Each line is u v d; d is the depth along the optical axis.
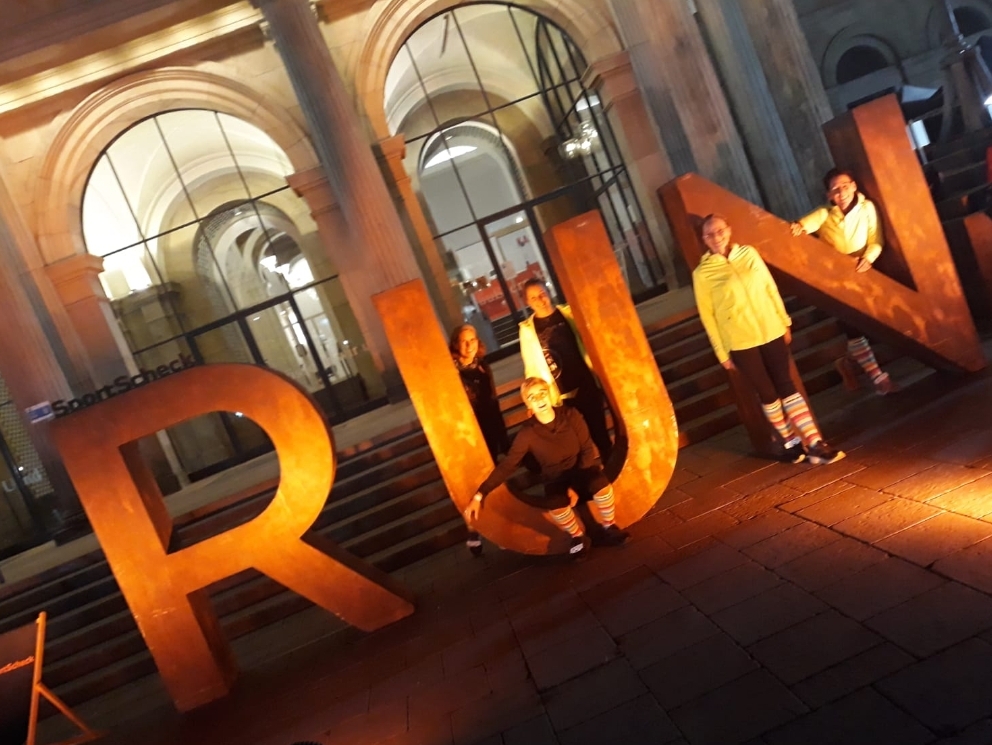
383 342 12.42
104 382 12.45
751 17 11.41
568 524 5.28
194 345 14.70
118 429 5.14
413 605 5.61
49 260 12.28
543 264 14.95
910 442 5.22
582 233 5.32
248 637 6.74
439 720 3.91
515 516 5.41
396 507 7.51
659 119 11.71
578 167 15.15
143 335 15.19
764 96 11.51
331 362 15.62
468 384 6.21
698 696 3.29
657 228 12.89
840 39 16.02
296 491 5.23
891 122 5.80
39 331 11.26
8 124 12.12
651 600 4.34
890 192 5.82
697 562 4.61
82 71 11.97
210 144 15.26
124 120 12.47
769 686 3.18
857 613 3.47
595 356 5.54
